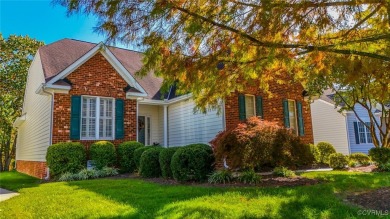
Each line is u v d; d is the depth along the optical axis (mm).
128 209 5211
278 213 4621
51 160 10406
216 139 8500
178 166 8516
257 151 7895
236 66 5340
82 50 14938
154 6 3904
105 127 12367
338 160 11391
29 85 17781
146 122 15219
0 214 5398
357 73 5711
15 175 14281
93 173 10531
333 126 20344
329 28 4531
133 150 11875
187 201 5562
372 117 13695
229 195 5969
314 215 4484
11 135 23594
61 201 6129
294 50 5055
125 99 13016
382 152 11008
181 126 13977
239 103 12062
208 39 4605
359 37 5230
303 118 14664
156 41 4371
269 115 13031
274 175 8992
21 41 23062
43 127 12281
